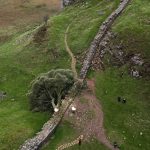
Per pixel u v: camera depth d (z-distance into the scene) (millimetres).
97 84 82562
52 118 70625
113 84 83125
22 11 150125
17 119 74188
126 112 76500
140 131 72562
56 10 149875
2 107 82188
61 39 102125
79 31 103750
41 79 77812
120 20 99188
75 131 69312
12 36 125000
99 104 77062
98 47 92375
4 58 103062
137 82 83062
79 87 79250
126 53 87938
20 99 85000
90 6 116562
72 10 118938
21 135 68188
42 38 104875
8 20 142625
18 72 95375
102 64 88000
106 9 109938
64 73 79812
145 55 86125
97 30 100312
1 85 92312
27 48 103875
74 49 96562
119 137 70438
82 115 73062
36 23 136750
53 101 75250
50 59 96125
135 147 69188
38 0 159375
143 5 104000
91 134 69562
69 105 74312
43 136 65875
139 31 91562
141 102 78875
